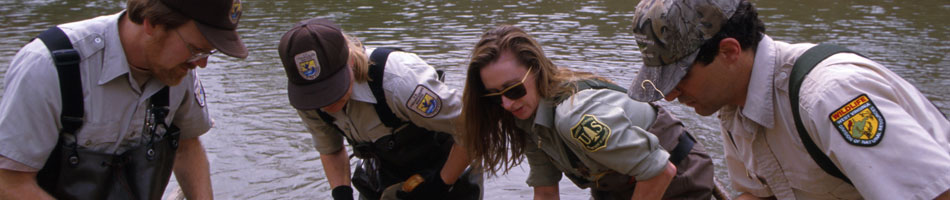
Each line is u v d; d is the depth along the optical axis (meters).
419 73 2.90
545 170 3.01
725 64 2.05
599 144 2.40
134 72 2.52
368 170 3.41
